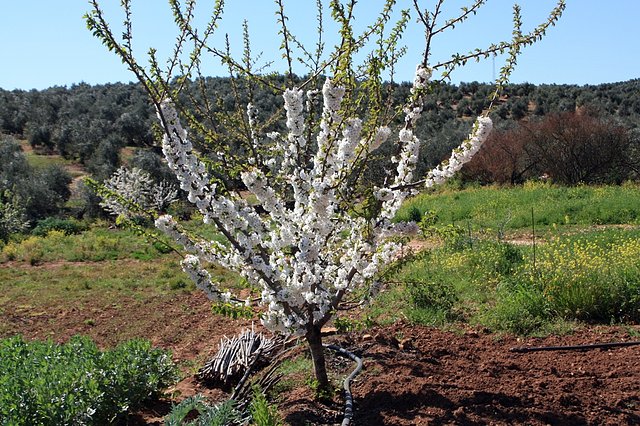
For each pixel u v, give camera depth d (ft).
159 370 19.08
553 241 39.52
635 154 92.07
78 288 39.99
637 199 56.95
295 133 15.29
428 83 14.47
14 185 86.58
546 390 16.49
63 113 154.81
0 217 72.49
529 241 44.62
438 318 24.38
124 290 39.14
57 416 15.17
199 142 16.79
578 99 164.96
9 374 16.87
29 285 41.37
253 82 17.49
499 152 95.61
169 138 13.62
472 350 20.89
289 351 21.59
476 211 61.46
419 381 17.13
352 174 15.53
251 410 15.74
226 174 16.26
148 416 18.15
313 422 15.46
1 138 131.54
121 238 63.16
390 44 14.10
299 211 15.78
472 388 16.62
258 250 15.92
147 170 96.94
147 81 13.23
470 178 97.60
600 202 57.06
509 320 23.41
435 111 146.72
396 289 29.32
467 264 32.50
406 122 15.05
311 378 17.81
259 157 17.61
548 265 27.50
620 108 155.02
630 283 24.64
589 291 24.22
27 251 54.95
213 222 14.65
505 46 14.02
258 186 14.46
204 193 14.15
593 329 22.82
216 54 14.67
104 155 116.88
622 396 16.06
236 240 15.25
